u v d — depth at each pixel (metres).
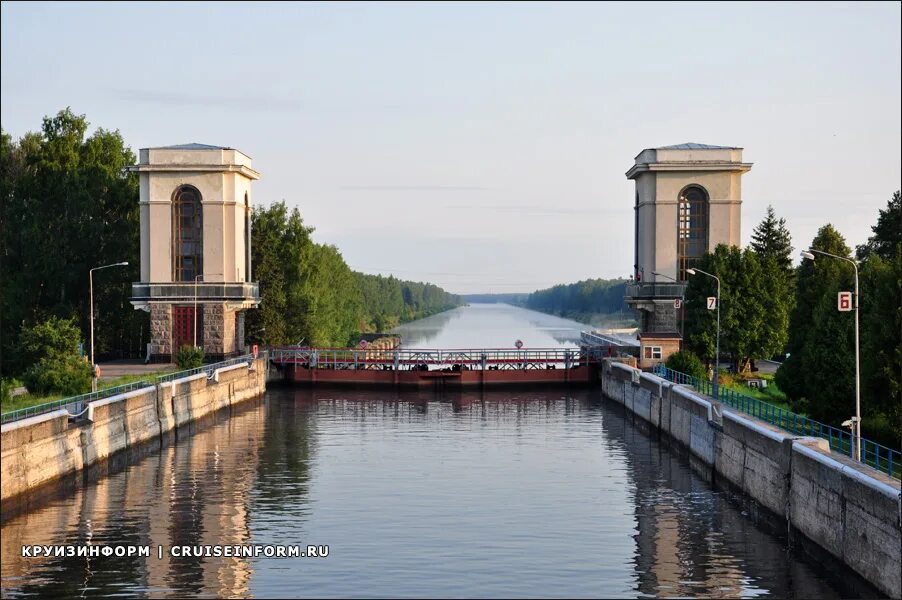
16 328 128.38
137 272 140.38
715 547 55.22
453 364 133.75
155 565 51.84
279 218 165.38
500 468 77.81
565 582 49.31
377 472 75.69
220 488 69.69
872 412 68.25
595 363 133.25
